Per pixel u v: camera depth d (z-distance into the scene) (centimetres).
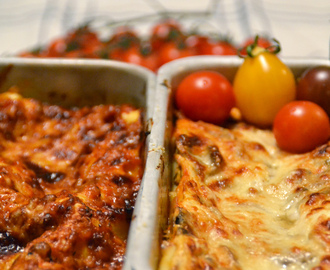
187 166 20
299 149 22
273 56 24
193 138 21
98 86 27
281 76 23
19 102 26
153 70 33
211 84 24
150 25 44
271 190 19
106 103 27
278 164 21
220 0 48
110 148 23
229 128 25
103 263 17
